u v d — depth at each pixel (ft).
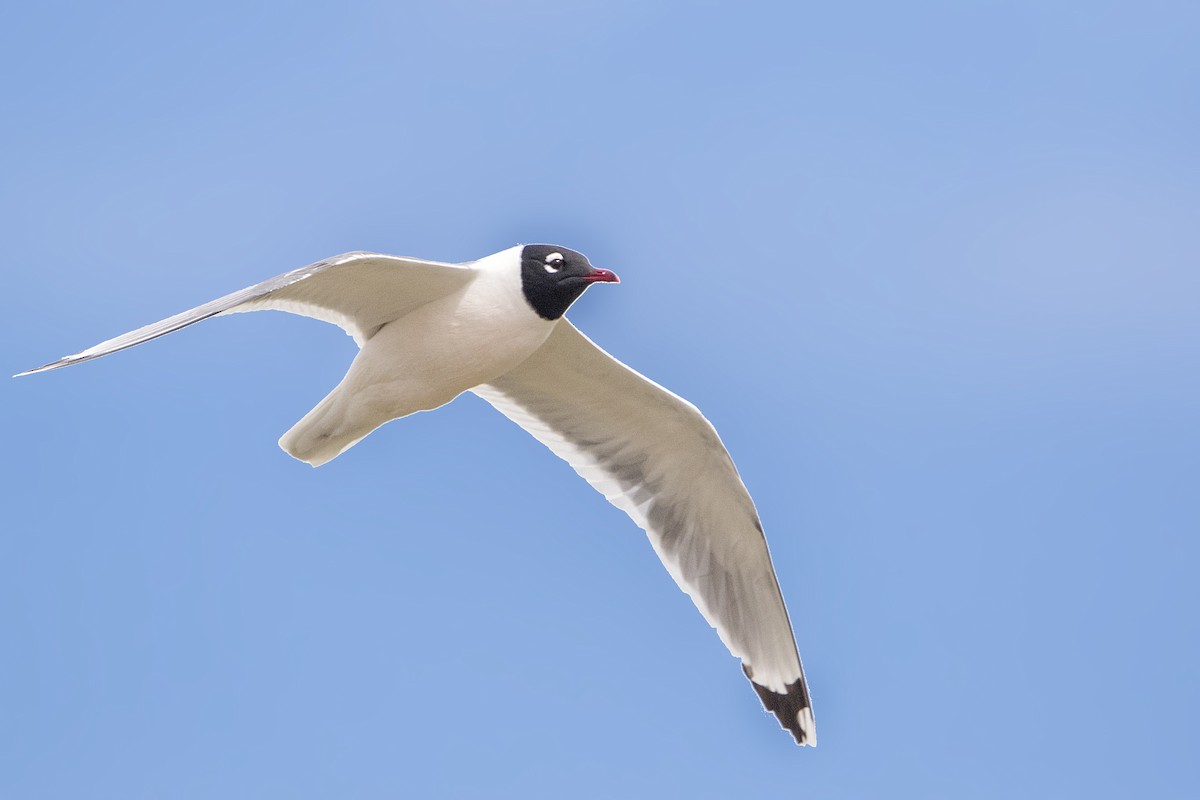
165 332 29.63
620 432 39.40
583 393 38.65
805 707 40.29
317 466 36.06
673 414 38.29
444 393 35.42
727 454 38.50
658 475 39.88
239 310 32.04
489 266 34.53
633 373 37.42
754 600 40.24
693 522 40.14
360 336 35.01
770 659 40.29
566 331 36.65
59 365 28.45
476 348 34.50
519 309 34.40
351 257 31.83
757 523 39.42
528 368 38.32
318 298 33.86
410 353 34.47
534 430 39.81
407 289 34.04
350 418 35.35
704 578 40.24
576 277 34.45
